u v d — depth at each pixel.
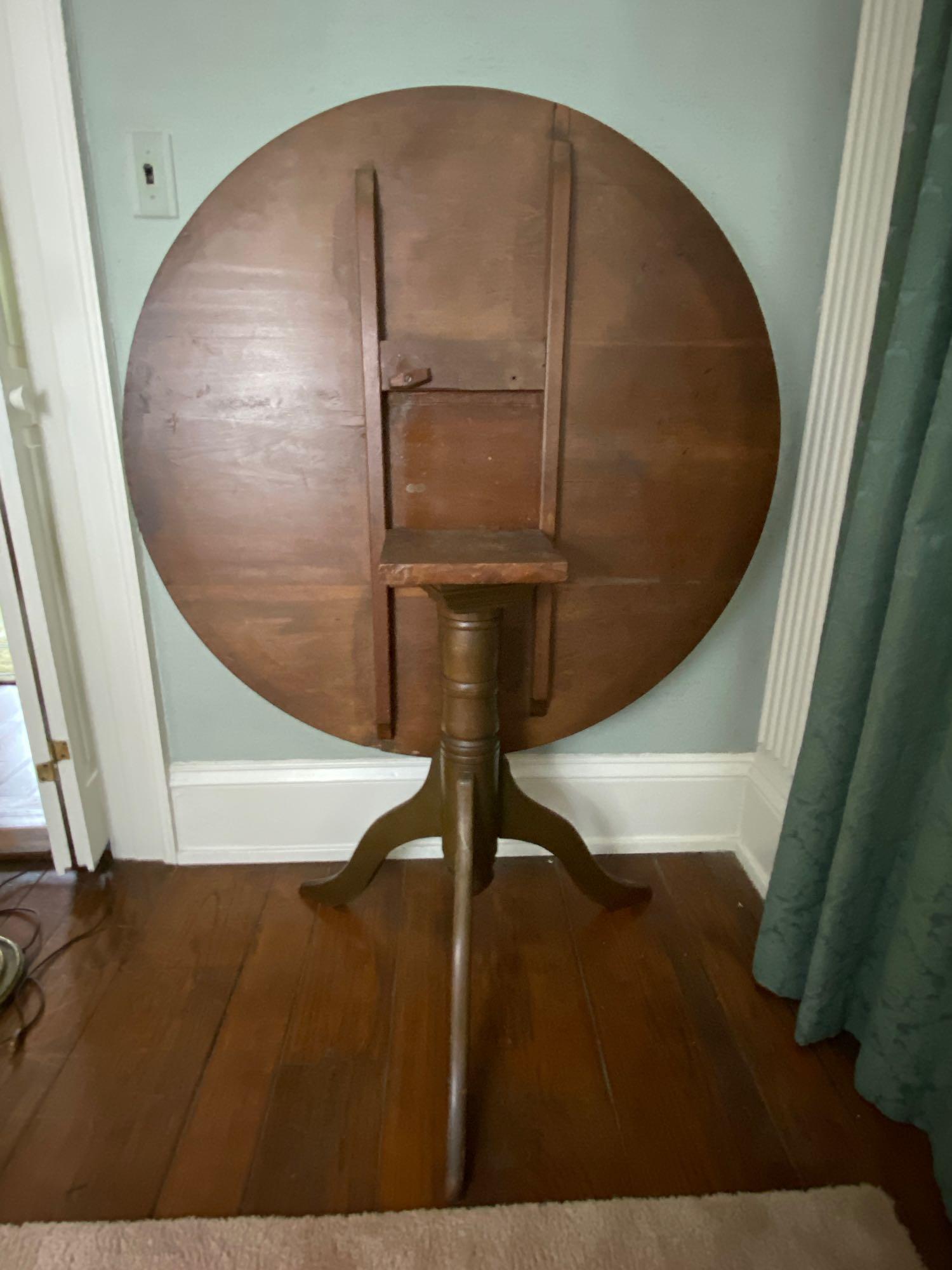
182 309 1.14
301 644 1.31
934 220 0.89
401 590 1.27
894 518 1.00
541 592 1.25
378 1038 1.22
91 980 1.33
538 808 1.38
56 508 1.39
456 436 1.21
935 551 0.92
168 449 1.20
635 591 1.29
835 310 1.32
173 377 1.17
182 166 1.25
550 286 1.13
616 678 1.34
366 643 1.31
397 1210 0.98
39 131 1.20
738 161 1.31
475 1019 1.26
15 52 1.16
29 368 1.33
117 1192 0.99
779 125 1.29
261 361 1.17
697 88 1.27
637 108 1.28
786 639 1.50
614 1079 1.16
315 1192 1.00
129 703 1.52
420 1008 1.28
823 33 1.25
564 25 1.23
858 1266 0.93
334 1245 0.93
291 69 1.22
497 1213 0.97
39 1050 1.20
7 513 1.33
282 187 1.11
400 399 1.19
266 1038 1.22
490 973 1.36
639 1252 0.93
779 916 1.26
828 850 1.19
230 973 1.35
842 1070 1.19
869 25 1.21
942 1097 1.02
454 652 1.14
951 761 0.93
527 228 1.14
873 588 1.03
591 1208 0.98
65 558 1.43
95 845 1.60
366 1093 1.13
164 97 1.22
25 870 1.61
